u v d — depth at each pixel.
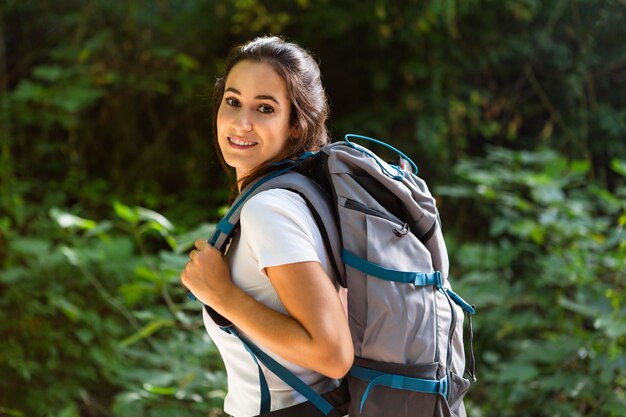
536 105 5.66
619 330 3.12
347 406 1.41
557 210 3.91
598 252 3.74
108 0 5.60
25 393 4.21
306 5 5.24
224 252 1.44
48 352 4.25
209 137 5.77
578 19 5.55
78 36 5.46
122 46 5.66
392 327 1.31
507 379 3.33
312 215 1.37
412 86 5.37
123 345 3.14
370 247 1.33
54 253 3.87
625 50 5.61
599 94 5.72
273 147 1.45
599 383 3.32
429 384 1.32
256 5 5.30
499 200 4.79
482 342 4.12
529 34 5.54
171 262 2.89
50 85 5.57
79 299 4.10
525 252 4.78
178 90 5.78
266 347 1.35
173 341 3.11
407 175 1.50
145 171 5.77
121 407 3.08
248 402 1.44
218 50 5.71
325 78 5.58
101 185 5.47
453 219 5.39
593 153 5.60
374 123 5.35
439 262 1.44
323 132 1.55
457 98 5.50
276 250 1.29
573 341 3.41
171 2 5.79
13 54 5.77
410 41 5.21
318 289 1.27
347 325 1.28
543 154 4.20
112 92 5.68
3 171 5.12
